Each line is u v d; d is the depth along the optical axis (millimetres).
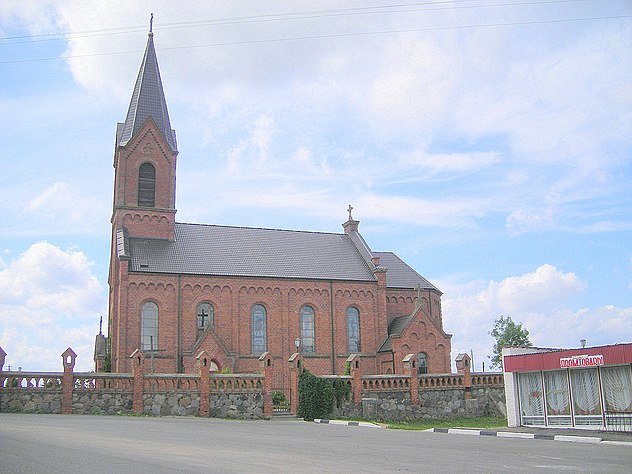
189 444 25016
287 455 22000
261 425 40125
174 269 63625
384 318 71500
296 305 68250
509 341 78188
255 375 49438
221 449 23453
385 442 28609
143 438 26781
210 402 47500
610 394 36625
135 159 67375
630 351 34906
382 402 52094
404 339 68250
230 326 64875
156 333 61812
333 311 69562
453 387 54062
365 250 75250
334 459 21156
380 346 70625
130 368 59812
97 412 43656
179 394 46625
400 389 52656
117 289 62688
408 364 53375
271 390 49594
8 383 41438
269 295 67250
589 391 37844
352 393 51688
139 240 65750
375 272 72562
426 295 77250
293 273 69062
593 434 33438
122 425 33594
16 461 18234
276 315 67125
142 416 43906
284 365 66312
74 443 23188
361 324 70688
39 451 20422
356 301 70938
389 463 20297
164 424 36250
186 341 62594
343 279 70688
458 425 49094
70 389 43000
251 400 48812
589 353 37062
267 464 19266
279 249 72312
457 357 55250
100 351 67938
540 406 40719
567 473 18406
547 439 32156
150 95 69938
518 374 42219
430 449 25312
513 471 18703
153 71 71375
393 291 75812
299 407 50156
